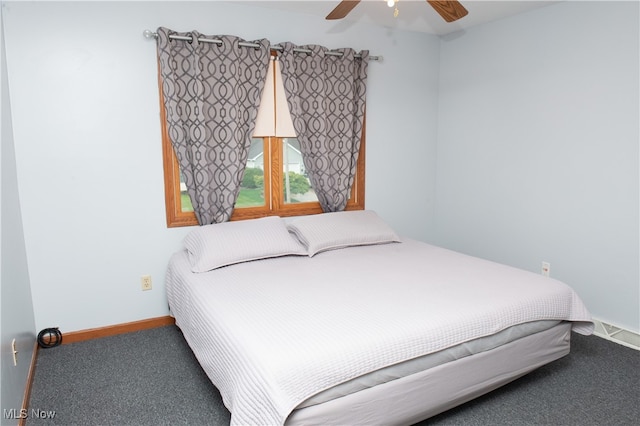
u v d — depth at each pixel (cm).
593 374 238
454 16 225
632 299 276
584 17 288
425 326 180
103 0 266
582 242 302
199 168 297
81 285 281
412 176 404
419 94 396
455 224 404
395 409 174
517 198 344
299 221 316
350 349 162
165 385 228
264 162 335
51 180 264
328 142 347
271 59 320
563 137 307
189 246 285
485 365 197
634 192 270
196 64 287
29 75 252
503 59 345
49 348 271
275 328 178
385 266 266
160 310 307
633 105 266
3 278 181
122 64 276
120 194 285
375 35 364
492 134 360
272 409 143
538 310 211
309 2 304
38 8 250
